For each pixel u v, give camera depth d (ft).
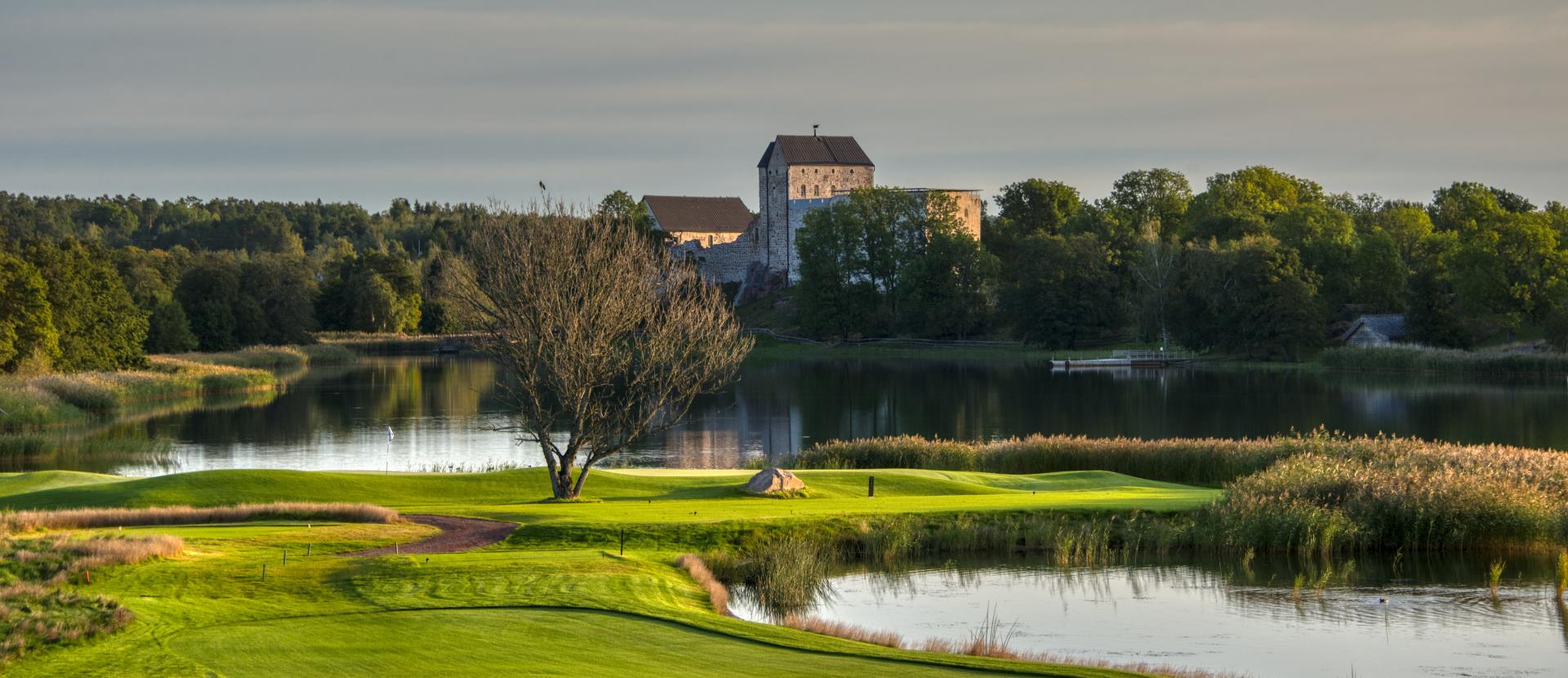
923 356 644.27
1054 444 246.06
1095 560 155.53
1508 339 538.06
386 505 180.55
